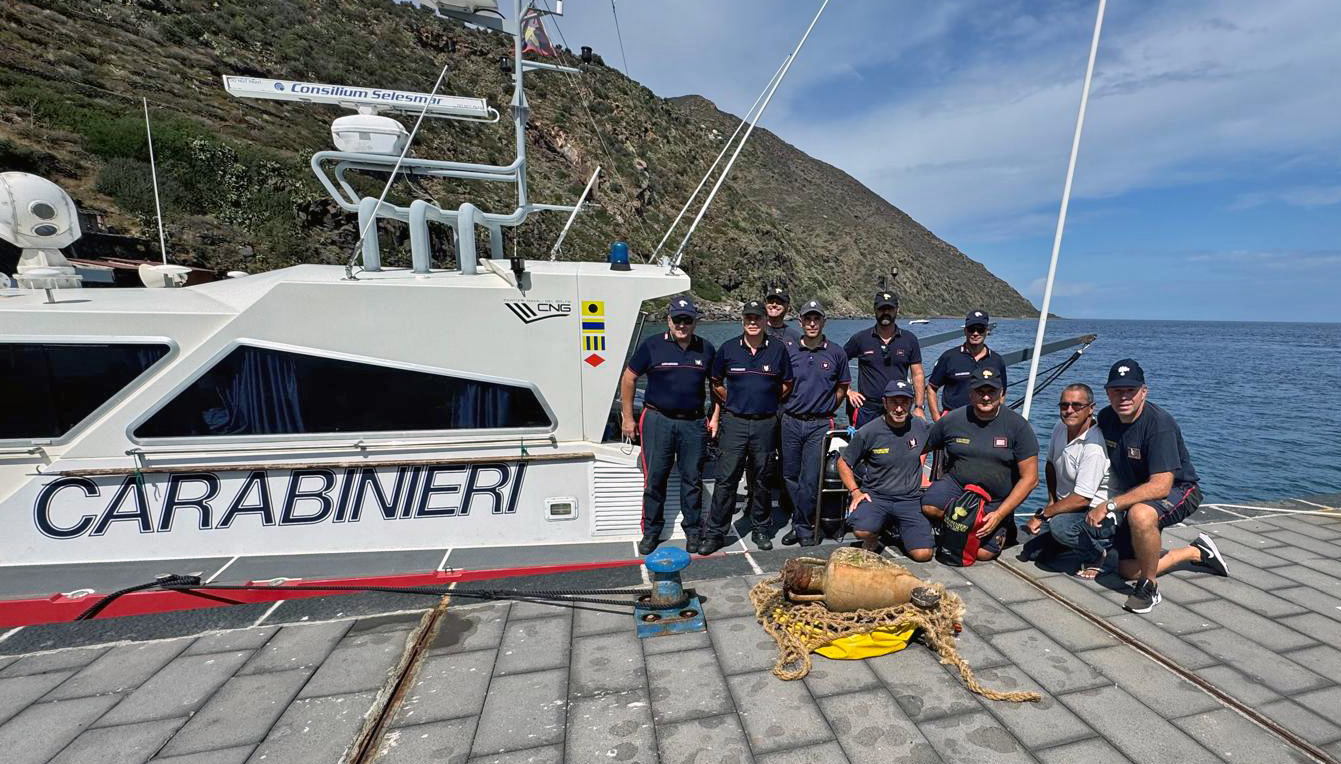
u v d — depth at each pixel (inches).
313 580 119.2
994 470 131.5
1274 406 731.4
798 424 143.9
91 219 613.3
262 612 108.8
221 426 122.2
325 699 85.7
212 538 124.9
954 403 175.3
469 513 133.2
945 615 98.6
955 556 130.6
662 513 134.7
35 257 136.0
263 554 126.6
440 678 90.6
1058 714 81.4
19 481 117.3
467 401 131.2
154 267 181.6
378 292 124.6
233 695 86.6
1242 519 157.6
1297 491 422.9
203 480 122.8
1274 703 83.7
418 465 129.0
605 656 96.3
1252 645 98.3
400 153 153.8
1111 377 117.8
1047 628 104.2
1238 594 116.6
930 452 151.5
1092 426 128.3
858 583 104.1
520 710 83.1
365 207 137.6
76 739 77.7
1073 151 147.4
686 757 73.7
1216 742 76.1
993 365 170.6
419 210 136.9
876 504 137.6
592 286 132.0
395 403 128.0
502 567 125.9
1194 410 704.4
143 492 121.0
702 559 133.0
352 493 128.3
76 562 120.2
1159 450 114.5
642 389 270.2
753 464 137.6
